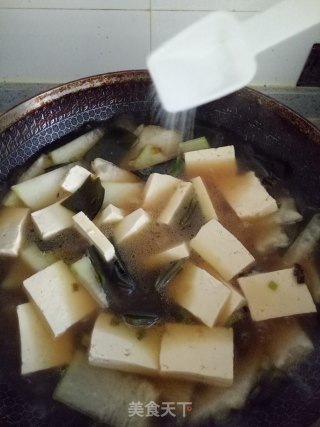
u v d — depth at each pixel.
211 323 0.23
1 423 0.21
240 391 0.22
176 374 0.22
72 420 0.22
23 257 0.26
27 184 0.29
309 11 0.31
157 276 0.25
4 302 0.25
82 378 0.23
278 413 0.21
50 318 0.23
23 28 0.33
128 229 0.26
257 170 0.30
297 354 0.23
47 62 0.35
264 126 0.30
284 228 0.28
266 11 0.31
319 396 0.21
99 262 0.25
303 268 0.26
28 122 0.29
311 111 0.38
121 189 0.28
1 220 0.28
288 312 0.24
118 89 0.30
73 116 0.31
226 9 0.31
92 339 0.23
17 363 0.23
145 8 0.31
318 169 0.27
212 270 0.25
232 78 0.32
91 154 0.31
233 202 0.28
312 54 0.34
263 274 0.25
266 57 0.34
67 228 0.27
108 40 0.34
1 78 0.37
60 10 0.31
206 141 0.31
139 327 0.23
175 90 0.31
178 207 0.27
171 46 0.33
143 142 0.31
